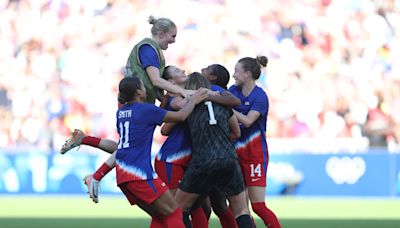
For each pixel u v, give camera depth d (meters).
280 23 76.69
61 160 61.16
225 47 75.31
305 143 66.38
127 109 23.03
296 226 39.62
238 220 24.08
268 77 72.62
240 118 25.61
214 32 75.94
